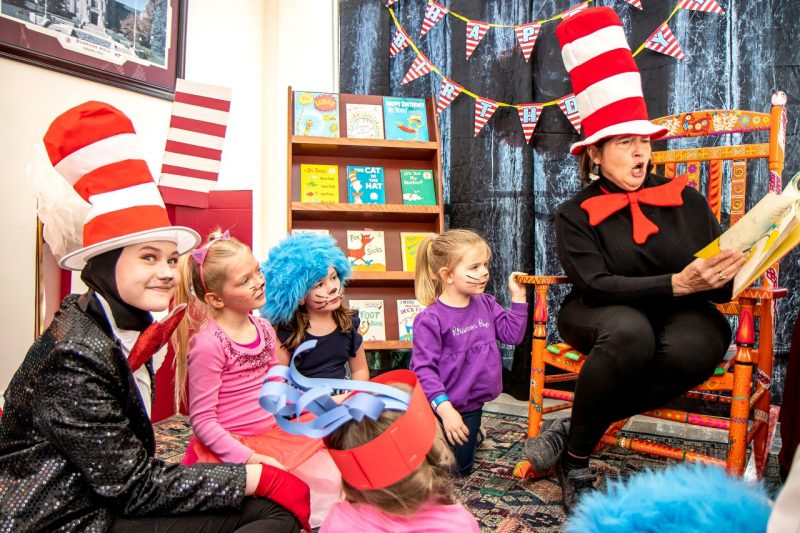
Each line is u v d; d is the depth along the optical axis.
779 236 1.27
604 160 1.76
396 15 2.89
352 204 2.57
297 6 3.07
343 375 1.94
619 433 2.11
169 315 1.17
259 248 3.14
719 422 1.60
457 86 2.74
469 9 2.72
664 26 2.40
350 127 2.67
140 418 1.09
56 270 1.94
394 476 0.86
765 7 2.31
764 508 0.57
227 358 1.53
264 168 3.16
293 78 3.08
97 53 2.33
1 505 0.93
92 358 0.98
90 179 1.10
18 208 2.10
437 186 2.69
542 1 2.62
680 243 1.68
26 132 2.12
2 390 2.04
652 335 1.54
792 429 1.53
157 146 2.63
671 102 2.45
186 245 1.32
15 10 2.06
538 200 2.66
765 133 2.35
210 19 2.87
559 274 2.65
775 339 2.29
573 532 0.62
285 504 1.13
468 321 1.86
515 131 2.66
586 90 1.75
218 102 2.33
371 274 2.59
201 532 1.05
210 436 1.44
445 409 1.70
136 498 1.01
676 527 0.55
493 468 1.92
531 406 1.89
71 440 0.96
